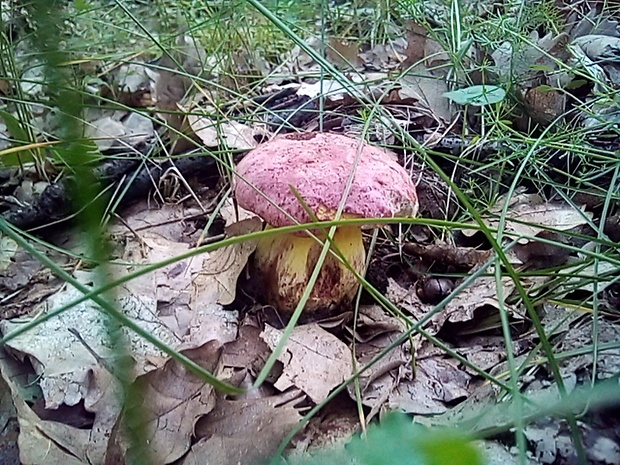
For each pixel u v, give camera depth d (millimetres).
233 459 197
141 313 253
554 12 463
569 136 323
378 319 261
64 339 238
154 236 318
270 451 198
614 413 189
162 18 491
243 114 413
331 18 559
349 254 256
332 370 229
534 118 376
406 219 197
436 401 219
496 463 181
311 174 235
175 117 378
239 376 227
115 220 334
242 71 475
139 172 346
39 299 276
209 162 365
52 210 314
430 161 207
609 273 232
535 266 287
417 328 195
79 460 193
